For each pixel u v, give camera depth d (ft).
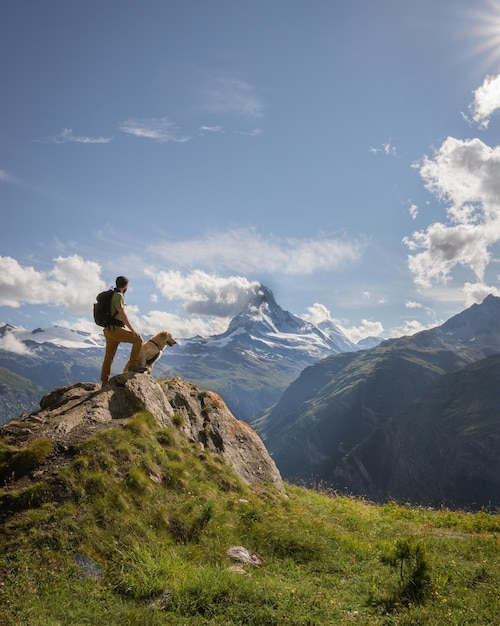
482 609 29.53
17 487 35.65
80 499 34.99
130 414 48.83
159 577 30.01
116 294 51.29
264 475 61.00
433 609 28.89
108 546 32.30
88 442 40.52
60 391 53.01
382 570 36.24
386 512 69.31
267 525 41.29
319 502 62.90
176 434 50.85
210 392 65.62
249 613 27.07
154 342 56.13
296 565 36.19
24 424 43.45
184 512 38.27
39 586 28.37
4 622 24.62
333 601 29.45
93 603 27.20
